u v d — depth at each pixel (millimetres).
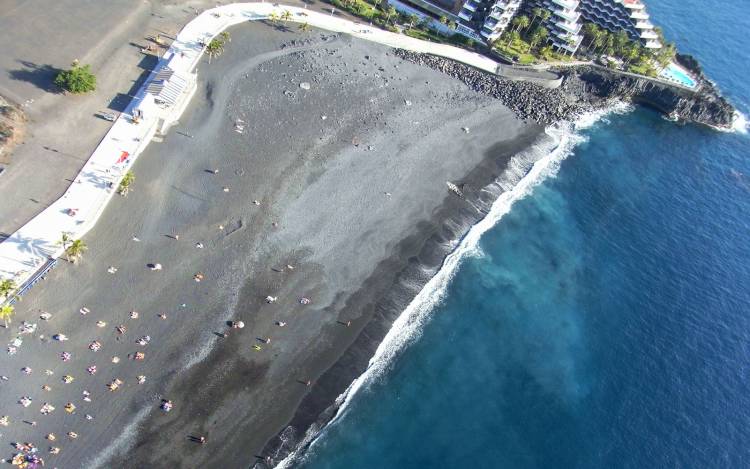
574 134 149625
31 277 85438
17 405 74375
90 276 88812
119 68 120625
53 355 79562
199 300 90562
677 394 98438
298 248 102125
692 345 107000
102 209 97312
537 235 122000
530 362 99000
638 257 122688
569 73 159750
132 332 84438
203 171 108625
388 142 127312
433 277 106625
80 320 83750
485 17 159250
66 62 118312
